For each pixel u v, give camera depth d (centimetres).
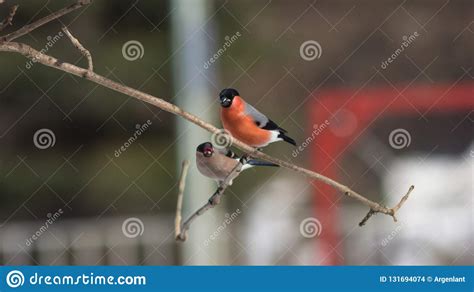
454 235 1603
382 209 504
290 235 1592
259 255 1566
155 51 1712
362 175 1717
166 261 1580
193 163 1305
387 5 1902
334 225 1602
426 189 1675
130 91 488
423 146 1795
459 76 1895
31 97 1781
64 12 513
